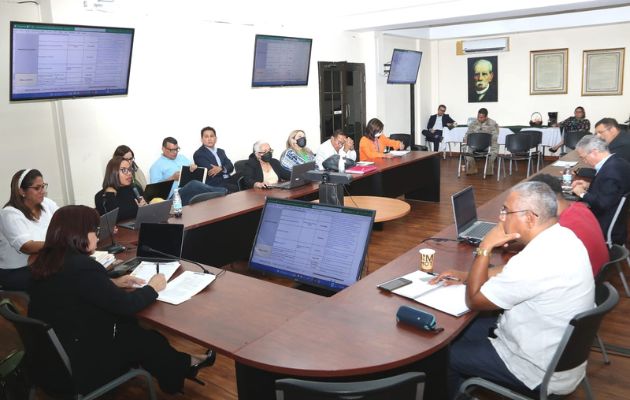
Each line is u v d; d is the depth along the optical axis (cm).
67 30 406
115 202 365
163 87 561
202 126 610
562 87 977
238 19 636
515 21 973
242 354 170
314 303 211
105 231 291
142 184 506
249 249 431
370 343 174
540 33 983
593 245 242
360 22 780
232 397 265
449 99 1121
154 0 539
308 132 771
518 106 1034
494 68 1045
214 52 612
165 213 349
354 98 854
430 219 602
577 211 251
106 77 455
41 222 333
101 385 203
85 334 198
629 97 915
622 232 354
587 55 941
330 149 578
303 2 727
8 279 327
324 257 225
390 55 973
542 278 177
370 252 487
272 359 166
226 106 637
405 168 631
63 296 196
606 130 455
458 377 207
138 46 531
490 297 184
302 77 721
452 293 210
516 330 186
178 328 191
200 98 604
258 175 506
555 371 174
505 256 256
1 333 348
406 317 184
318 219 229
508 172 902
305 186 484
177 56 571
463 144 938
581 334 169
